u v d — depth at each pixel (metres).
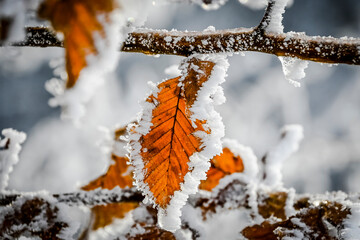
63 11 0.28
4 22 0.28
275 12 0.35
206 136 0.34
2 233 0.42
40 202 0.43
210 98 0.35
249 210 0.44
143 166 0.34
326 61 0.35
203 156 0.34
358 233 0.37
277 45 0.35
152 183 0.34
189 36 0.35
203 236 0.43
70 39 0.28
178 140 0.34
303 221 0.39
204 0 0.43
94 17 0.28
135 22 0.33
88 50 0.28
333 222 0.38
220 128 0.35
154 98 0.35
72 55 0.28
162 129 0.35
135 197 0.43
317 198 0.44
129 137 0.35
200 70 0.34
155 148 0.34
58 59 0.32
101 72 0.28
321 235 0.38
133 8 0.29
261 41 0.35
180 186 0.34
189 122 0.34
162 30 0.35
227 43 0.35
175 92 0.35
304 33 0.35
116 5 0.28
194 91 0.34
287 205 0.44
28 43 0.35
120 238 0.43
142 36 0.35
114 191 0.44
